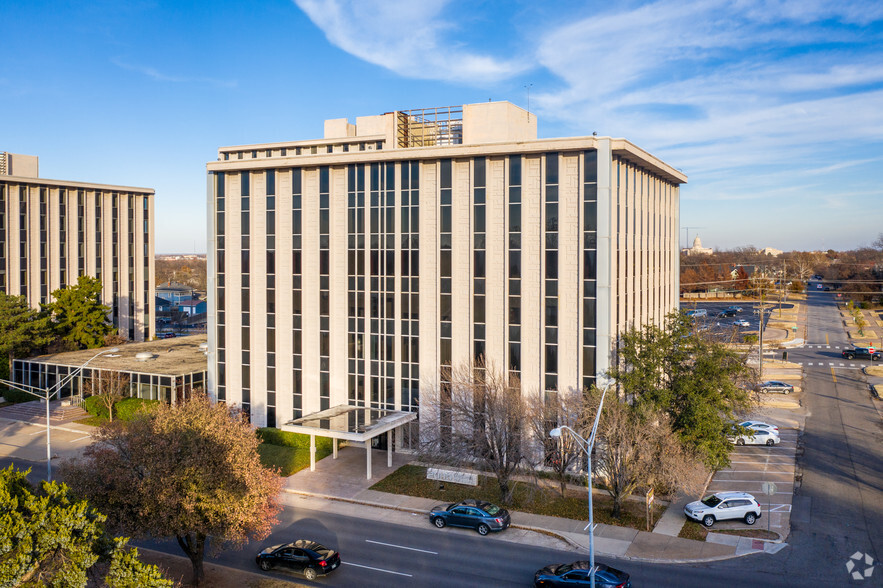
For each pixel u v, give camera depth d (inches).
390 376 1739.7
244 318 1913.1
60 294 2714.1
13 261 2881.4
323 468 1624.0
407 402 1724.9
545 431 1411.2
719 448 1302.9
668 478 1230.3
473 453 1451.8
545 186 1555.1
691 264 7578.7
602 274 1501.0
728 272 6894.7
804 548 1130.7
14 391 2388.0
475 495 1423.5
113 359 2356.1
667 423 1300.4
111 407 2092.8
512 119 1818.4
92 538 711.7
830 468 1567.4
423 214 1679.4
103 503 900.0
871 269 6122.1
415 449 1720.0
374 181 1733.5
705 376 1363.2
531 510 1334.9
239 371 1931.6
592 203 1510.8
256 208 1882.4
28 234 2947.8
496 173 1603.1
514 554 1131.9
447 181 1652.3
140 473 933.2
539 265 1567.4
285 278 1852.9
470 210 1627.7
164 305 5295.3
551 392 1551.4
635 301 1745.8
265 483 1029.8
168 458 925.2
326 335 1812.3
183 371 2098.9
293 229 1835.6
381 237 1732.3
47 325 2610.7
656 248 1963.6
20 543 637.9
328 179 1788.9
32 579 674.2
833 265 7421.3
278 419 1877.5
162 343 2807.6
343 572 1063.6
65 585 661.9
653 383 1353.3
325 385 1820.9
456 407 1454.2
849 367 2859.3
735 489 1433.3
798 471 1547.7
